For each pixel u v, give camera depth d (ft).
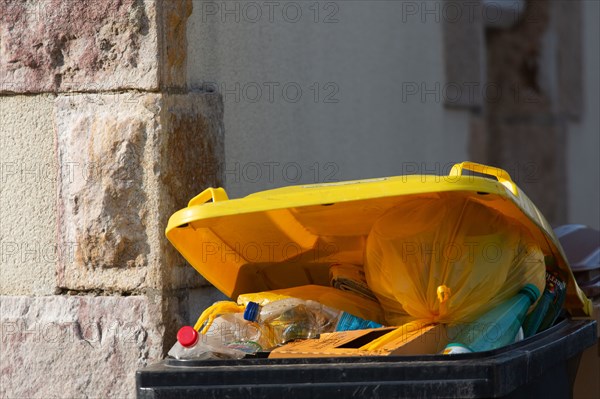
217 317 17.48
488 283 16.53
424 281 16.49
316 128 28.68
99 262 20.33
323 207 16.90
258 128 24.95
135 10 19.97
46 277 20.79
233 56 23.71
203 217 16.33
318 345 16.22
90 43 20.30
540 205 55.21
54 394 20.58
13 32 20.76
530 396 15.92
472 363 14.34
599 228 61.00
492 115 55.62
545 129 55.21
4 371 20.89
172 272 20.34
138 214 20.08
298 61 27.61
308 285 19.04
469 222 16.81
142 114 19.99
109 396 20.26
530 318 17.94
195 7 21.86
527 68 55.36
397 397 14.38
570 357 17.51
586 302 19.74
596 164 60.75
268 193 17.38
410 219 16.94
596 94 60.75
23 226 20.92
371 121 33.14
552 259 18.86
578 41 57.52
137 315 20.16
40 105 20.74
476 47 45.75
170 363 15.33
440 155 40.96
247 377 14.71
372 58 33.50
